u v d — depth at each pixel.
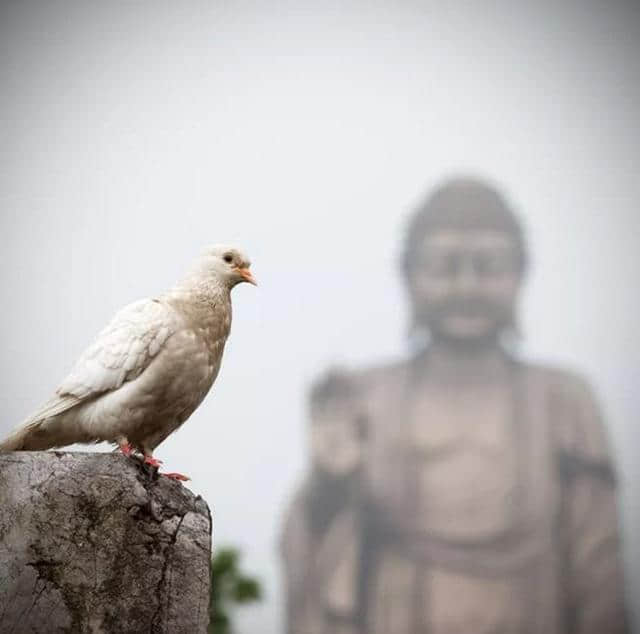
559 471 31.47
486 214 33.41
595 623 31.03
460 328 32.19
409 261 32.69
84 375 8.44
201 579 7.35
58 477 7.33
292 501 30.25
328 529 30.39
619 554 31.34
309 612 29.78
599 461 31.66
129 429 8.51
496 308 32.47
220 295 8.82
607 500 31.59
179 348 8.48
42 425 8.48
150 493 7.40
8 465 7.31
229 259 8.92
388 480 31.06
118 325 8.55
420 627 30.41
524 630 30.73
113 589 7.23
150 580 7.28
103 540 7.29
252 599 15.55
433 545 31.02
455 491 31.22
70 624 7.16
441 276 32.53
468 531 31.11
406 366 31.83
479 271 32.69
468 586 30.81
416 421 31.48
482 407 31.69
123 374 8.40
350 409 31.38
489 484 31.27
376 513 30.77
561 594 31.03
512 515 31.16
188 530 7.41
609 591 31.09
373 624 30.44
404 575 30.83
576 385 32.22
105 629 7.18
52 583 7.19
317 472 30.75
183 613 7.28
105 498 7.34
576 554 31.39
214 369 8.77
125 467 7.41
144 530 7.33
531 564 31.06
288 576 29.81
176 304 8.66
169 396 8.52
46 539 7.24
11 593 7.15
